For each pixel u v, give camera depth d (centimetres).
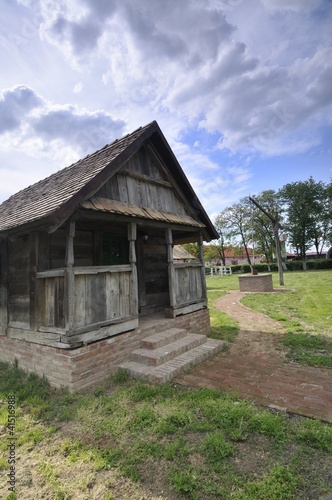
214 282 2512
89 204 458
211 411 333
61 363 427
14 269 551
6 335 559
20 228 456
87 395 402
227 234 4812
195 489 220
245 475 231
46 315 467
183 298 705
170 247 678
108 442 291
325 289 1450
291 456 253
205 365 507
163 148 670
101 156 608
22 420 348
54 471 251
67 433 313
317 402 351
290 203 4369
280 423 303
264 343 633
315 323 792
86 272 451
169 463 253
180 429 304
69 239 435
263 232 4562
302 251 4462
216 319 938
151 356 486
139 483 232
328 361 491
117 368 479
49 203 455
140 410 346
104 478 240
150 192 657
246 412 324
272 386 405
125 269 525
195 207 788
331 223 4231
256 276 1623
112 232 680
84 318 444
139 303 745
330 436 272
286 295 1357
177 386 421
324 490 212
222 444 267
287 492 210
